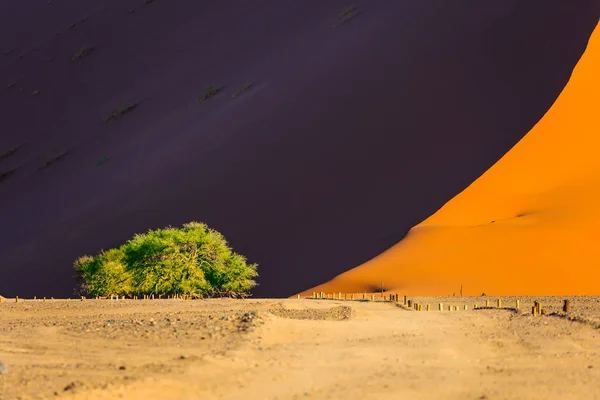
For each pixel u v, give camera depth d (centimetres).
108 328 2280
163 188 7081
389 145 6781
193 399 1317
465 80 7131
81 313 3278
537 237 5575
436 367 1623
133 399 1295
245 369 1574
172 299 4756
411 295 5016
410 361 1694
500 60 7194
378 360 1700
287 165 6894
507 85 6969
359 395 1337
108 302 4191
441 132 6750
